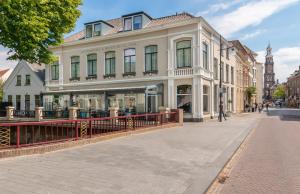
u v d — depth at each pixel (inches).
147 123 626.8
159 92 967.6
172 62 956.6
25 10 456.8
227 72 1338.6
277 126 791.1
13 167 271.3
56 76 1258.6
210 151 372.8
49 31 559.8
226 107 1299.2
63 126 533.6
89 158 319.0
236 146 415.2
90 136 447.2
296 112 1833.2
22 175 243.3
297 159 338.3
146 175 249.8
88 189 208.4
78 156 329.7
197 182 229.6
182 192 205.2
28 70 1369.3
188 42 940.6
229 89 1353.3
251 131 663.1
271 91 5078.7
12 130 588.1
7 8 437.7
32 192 199.3
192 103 922.1
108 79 1102.4
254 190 223.1
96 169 268.1
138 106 966.4
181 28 943.0
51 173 251.0
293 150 398.9
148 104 960.9
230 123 864.3
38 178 234.8
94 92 1007.6
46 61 583.2
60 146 373.7
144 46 1021.2
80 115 948.6
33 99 1348.4
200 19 900.6
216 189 225.9
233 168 297.6
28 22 450.6
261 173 274.8
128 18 1069.1
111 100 1011.9
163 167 280.8
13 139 569.9
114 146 405.1
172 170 268.8
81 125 483.2
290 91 3799.2
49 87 1267.2
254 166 305.0
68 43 1189.1
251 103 2036.2
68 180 230.4
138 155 340.2
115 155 338.3
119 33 1063.0
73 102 1093.1
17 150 319.6
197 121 909.2
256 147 434.3
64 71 1221.7
